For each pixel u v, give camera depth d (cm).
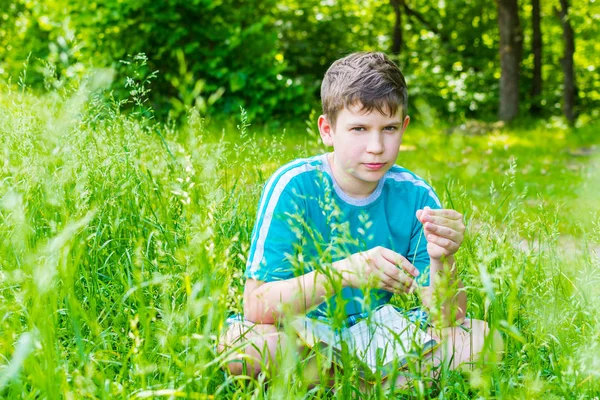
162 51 1224
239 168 398
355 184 264
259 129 1180
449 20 2186
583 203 594
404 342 230
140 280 208
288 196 257
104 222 303
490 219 296
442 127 1473
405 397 226
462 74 1945
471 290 281
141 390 179
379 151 243
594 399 207
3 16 1504
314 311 254
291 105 1287
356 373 202
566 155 1090
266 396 193
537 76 1941
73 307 187
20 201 193
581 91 2067
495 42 2178
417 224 277
